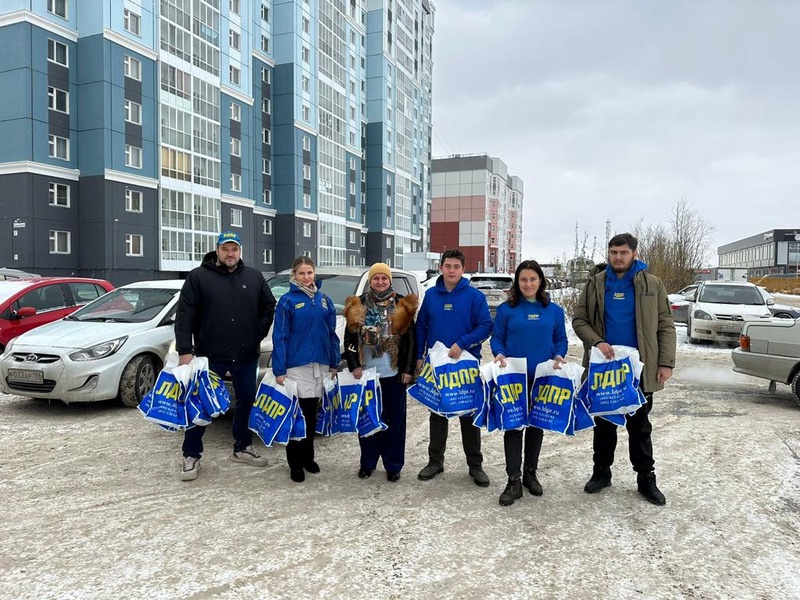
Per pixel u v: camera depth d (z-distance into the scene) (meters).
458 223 101.81
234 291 4.32
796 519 3.62
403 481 4.25
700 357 11.21
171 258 31.97
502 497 3.79
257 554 3.10
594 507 3.78
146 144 30.25
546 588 2.79
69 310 9.12
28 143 25.91
